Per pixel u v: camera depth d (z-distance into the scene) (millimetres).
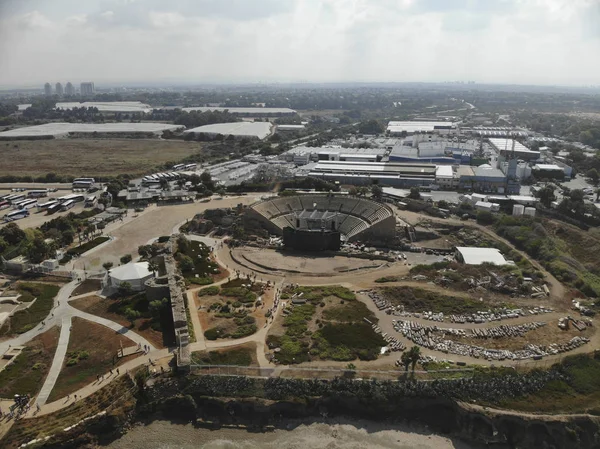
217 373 123625
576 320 147375
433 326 144250
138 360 129250
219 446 109188
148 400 118375
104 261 199625
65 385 120562
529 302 160125
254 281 179500
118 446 108812
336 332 140500
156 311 150625
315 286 174625
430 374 121500
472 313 152000
